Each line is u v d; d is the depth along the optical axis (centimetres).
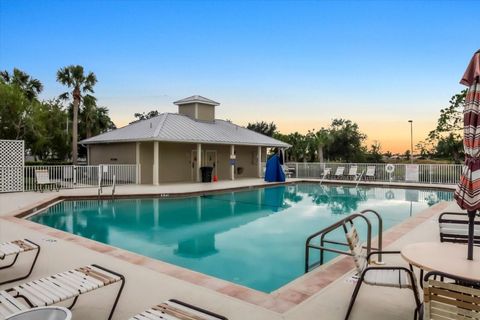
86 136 3441
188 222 1130
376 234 866
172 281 482
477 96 327
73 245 676
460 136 2695
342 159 3953
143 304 410
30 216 1141
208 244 862
